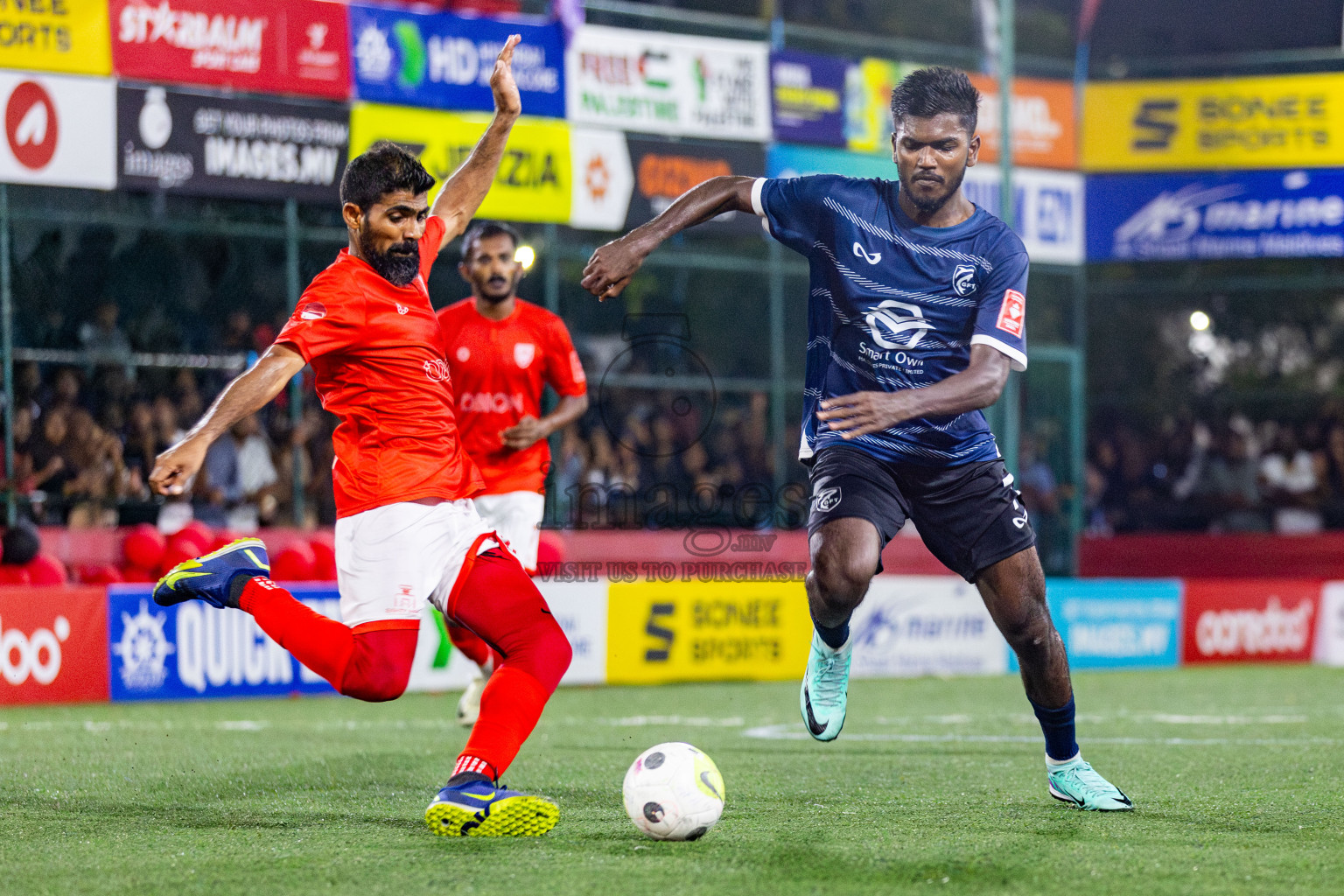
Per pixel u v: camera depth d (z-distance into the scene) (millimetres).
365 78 35969
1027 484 47281
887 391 13312
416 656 31906
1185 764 18625
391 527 12492
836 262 13430
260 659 30688
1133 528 51469
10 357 34188
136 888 10359
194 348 38062
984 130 45781
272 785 16125
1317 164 47000
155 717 26203
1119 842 12070
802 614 36375
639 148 39594
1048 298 48281
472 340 22000
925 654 37438
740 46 40938
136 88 33281
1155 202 47406
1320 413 51312
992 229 13258
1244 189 47219
